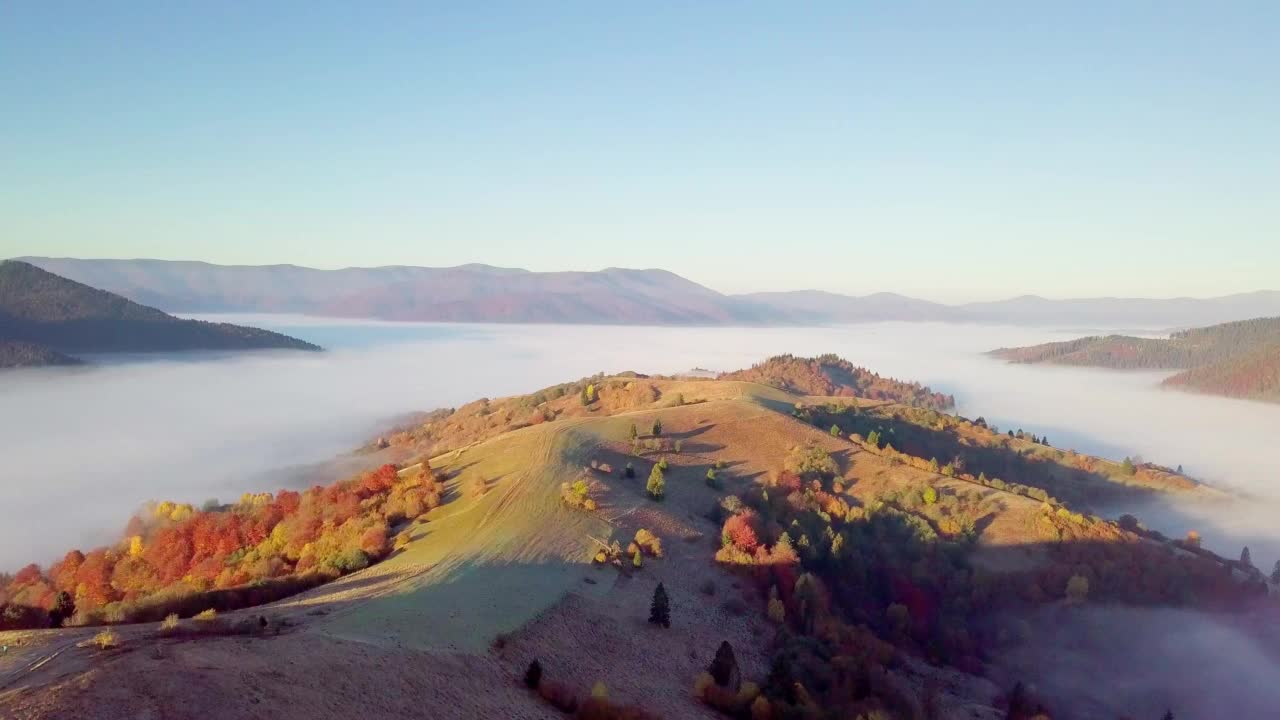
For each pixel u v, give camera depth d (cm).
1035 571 11112
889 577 10688
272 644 4431
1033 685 9106
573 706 5044
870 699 6981
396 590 6638
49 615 6488
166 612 6216
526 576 7375
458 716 4309
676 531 9869
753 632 7894
